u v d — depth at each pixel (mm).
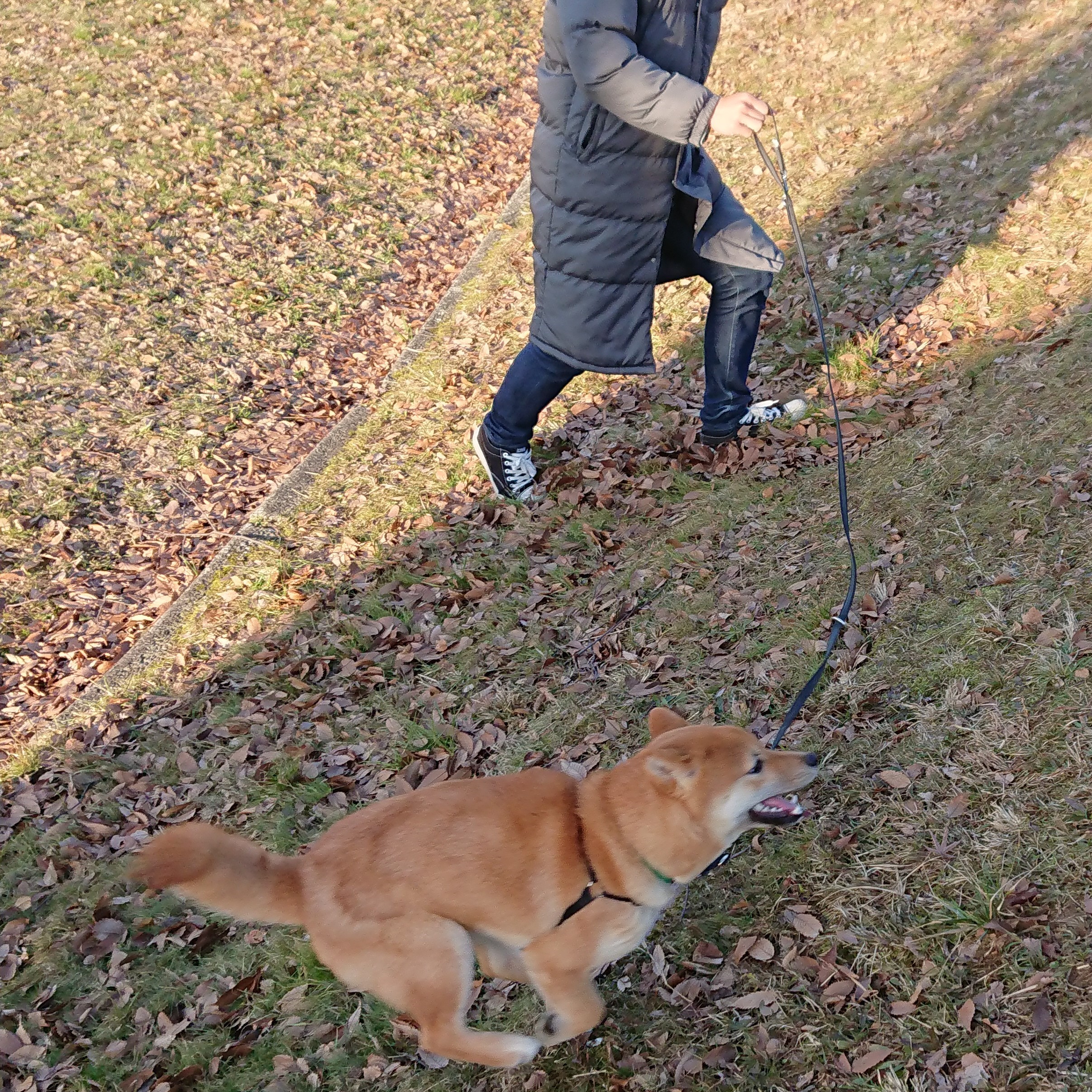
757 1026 2766
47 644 5215
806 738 3584
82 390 7066
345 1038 3117
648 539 4957
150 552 5820
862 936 2877
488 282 7965
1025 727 3242
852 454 4949
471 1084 2910
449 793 2822
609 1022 2953
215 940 3574
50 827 4078
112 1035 3264
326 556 5496
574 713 4113
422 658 4641
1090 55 7875
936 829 3078
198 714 4605
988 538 4039
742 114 4035
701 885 3244
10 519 5984
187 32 12398
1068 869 2795
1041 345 5070
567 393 6289
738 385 5133
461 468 5914
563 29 3984
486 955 3035
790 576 4355
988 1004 2582
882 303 6086
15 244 8461
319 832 3900
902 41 9734
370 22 12758
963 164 7156
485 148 10453
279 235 8945
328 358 7578
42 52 11922
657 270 4609
